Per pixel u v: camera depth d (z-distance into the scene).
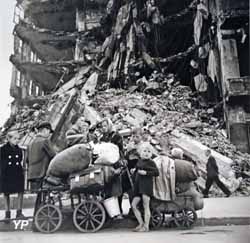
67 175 6.70
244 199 7.11
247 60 8.90
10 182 6.91
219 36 9.29
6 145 7.03
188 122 8.48
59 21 8.31
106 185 6.55
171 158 7.25
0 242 5.84
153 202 6.59
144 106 8.47
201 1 9.55
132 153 6.95
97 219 6.46
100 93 8.55
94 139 7.13
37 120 7.48
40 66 8.05
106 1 8.85
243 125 8.47
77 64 8.48
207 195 7.43
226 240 5.68
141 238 5.75
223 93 8.91
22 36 7.93
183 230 6.38
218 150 7.86
